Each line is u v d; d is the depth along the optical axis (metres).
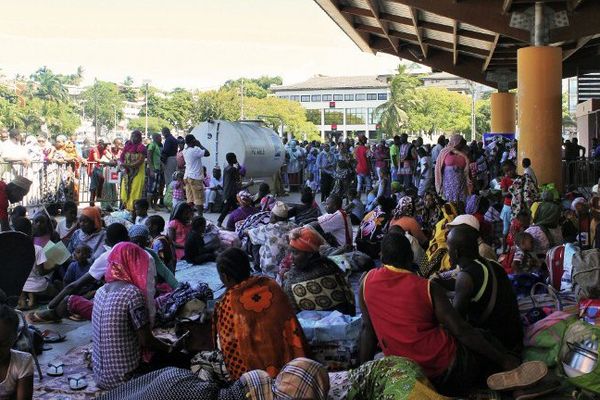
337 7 20.59
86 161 17.80
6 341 4.00
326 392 4.18
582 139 31.86
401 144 21.45
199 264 10.31
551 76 15.06
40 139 18.78
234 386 4.06
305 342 4.74
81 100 131.75
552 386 4.76
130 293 5.20
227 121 21.14
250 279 4.77
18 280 5.93
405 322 4.65
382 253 4.84
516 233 8.68
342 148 24.02
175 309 6.81
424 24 21.28
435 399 4.16
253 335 4.63
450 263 7.09
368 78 131.25
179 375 4.05
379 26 24.30
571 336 4.79
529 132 15.17
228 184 15.73
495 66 29.75
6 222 9.93
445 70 30.25
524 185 11.61
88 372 5.81
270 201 11.77
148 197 18.28
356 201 14.57
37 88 124.69
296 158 26.83
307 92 128.25
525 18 15.34
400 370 4.32
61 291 7.62
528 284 6.80
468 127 108.56
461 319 4.66
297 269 6.26
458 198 13.73
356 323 5.61
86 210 8.52
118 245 5.43
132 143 16.80
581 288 5.18
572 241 9.66
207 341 5.65
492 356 4.75
